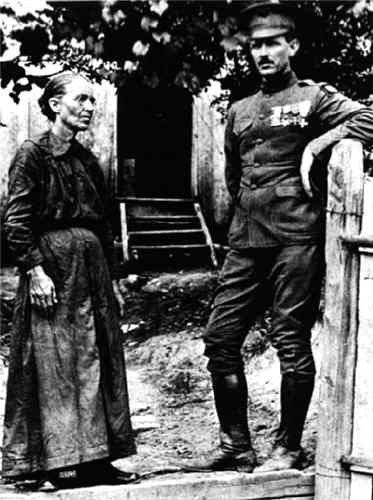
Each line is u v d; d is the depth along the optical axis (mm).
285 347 4688
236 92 7508
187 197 12898
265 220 4762
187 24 6102
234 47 5895
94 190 4750
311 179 4699
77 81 4645
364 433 4488
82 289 4598
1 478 4824
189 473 4836
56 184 4598
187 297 9852
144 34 6113
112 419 4668
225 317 4863
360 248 4453
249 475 4637
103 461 4734
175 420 6344
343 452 4527
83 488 4473
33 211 4582
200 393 7062
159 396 7008
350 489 4547
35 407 4551
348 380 4508
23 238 4496
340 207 4473
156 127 13109
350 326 4496
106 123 11938
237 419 4902
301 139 4738
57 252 4570
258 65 4746
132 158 13242
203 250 11633
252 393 6648
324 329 4570
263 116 4797
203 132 12367
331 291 4523
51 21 6371
